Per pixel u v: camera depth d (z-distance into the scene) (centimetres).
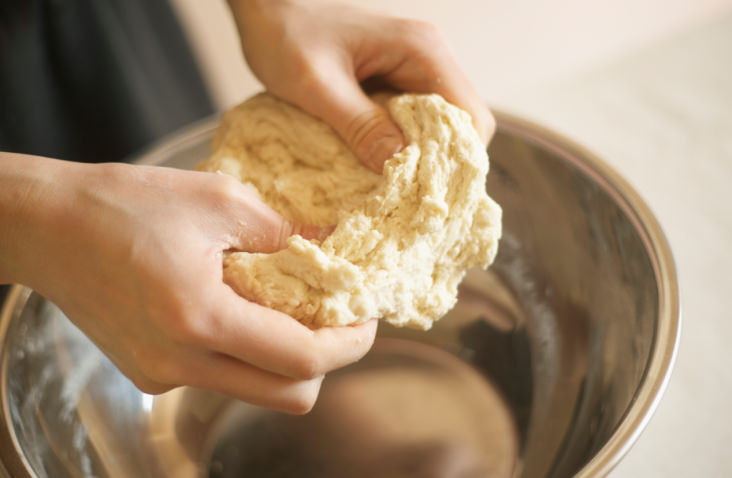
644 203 44
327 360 37
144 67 66
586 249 47
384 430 47
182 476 46
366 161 42
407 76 45
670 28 95
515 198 50
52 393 44
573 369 46
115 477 44
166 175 38
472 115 43
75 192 37
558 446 44
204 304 36
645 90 63
